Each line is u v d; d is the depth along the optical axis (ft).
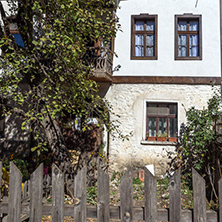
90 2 20.65
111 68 32.19
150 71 32.04
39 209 8.89
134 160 31.24
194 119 26.66
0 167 9.50
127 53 32.42
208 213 8.45
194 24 32.55
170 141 30.89
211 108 27.02
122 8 32.96
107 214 8.70
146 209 8.48
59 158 22.24
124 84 32.30
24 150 32.07
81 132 31.48
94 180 25.26
